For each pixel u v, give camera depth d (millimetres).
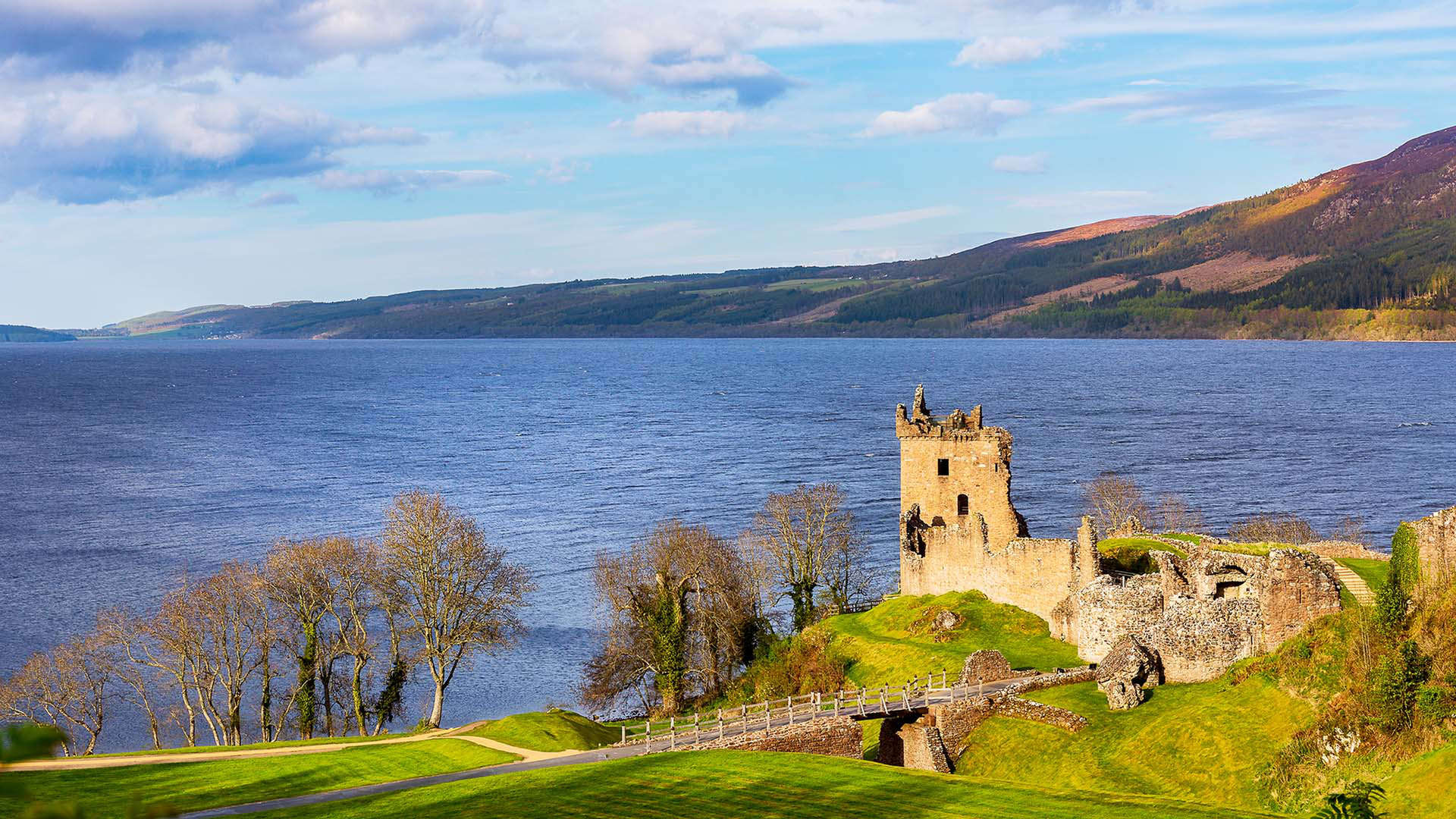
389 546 116125
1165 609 89250
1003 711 86250
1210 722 74500
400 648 128625
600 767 70625
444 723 116500
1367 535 196125
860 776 66875
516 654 136375
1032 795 62125
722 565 127625
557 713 93688
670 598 117750
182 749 83500
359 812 62969
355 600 125688
